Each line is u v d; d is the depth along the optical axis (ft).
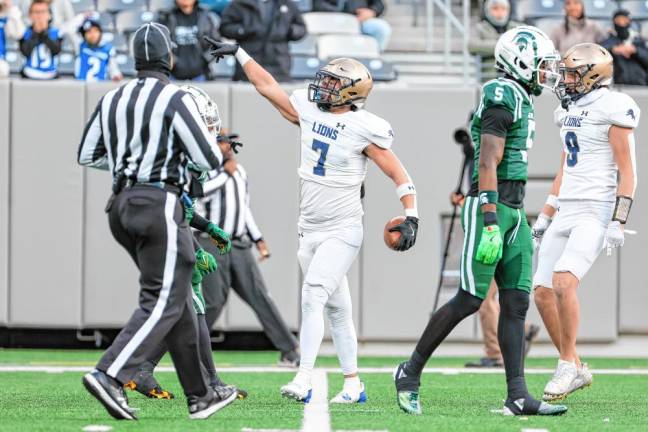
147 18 141.18
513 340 61.67
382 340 119.75
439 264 119.75
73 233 118.42
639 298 120.26
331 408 65.82
